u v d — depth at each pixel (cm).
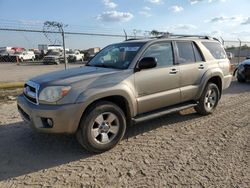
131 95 477
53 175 381
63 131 420
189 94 595
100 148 446
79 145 483
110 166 405
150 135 532
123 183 357
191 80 598
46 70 2319
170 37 588
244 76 1274
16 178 373
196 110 659
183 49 598
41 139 512
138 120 497
